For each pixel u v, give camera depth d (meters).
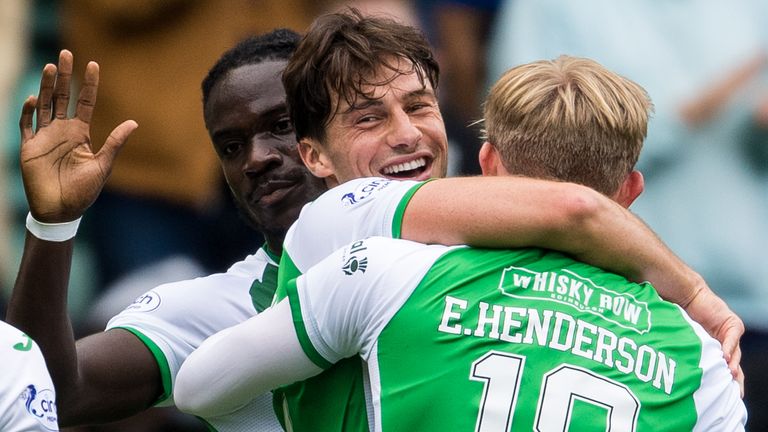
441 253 9.19
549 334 8.95
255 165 11.50
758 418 16.62
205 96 11.95
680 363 9.17
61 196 9.82
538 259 9.22
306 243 9.70
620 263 9.39
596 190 9.59
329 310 9.09
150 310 11.27
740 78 17.28
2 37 18.41
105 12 17.91
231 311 11.46
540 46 18.06
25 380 8.93
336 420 9.35
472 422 8.77
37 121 9.94
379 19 10.66
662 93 17.36
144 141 17.94
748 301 17.22
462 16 18.83
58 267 9.91
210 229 18.14
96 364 10.59
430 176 10.69
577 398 8.80
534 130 9.54
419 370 8.94
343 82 10.44
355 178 10.59
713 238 17.23
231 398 9.38
